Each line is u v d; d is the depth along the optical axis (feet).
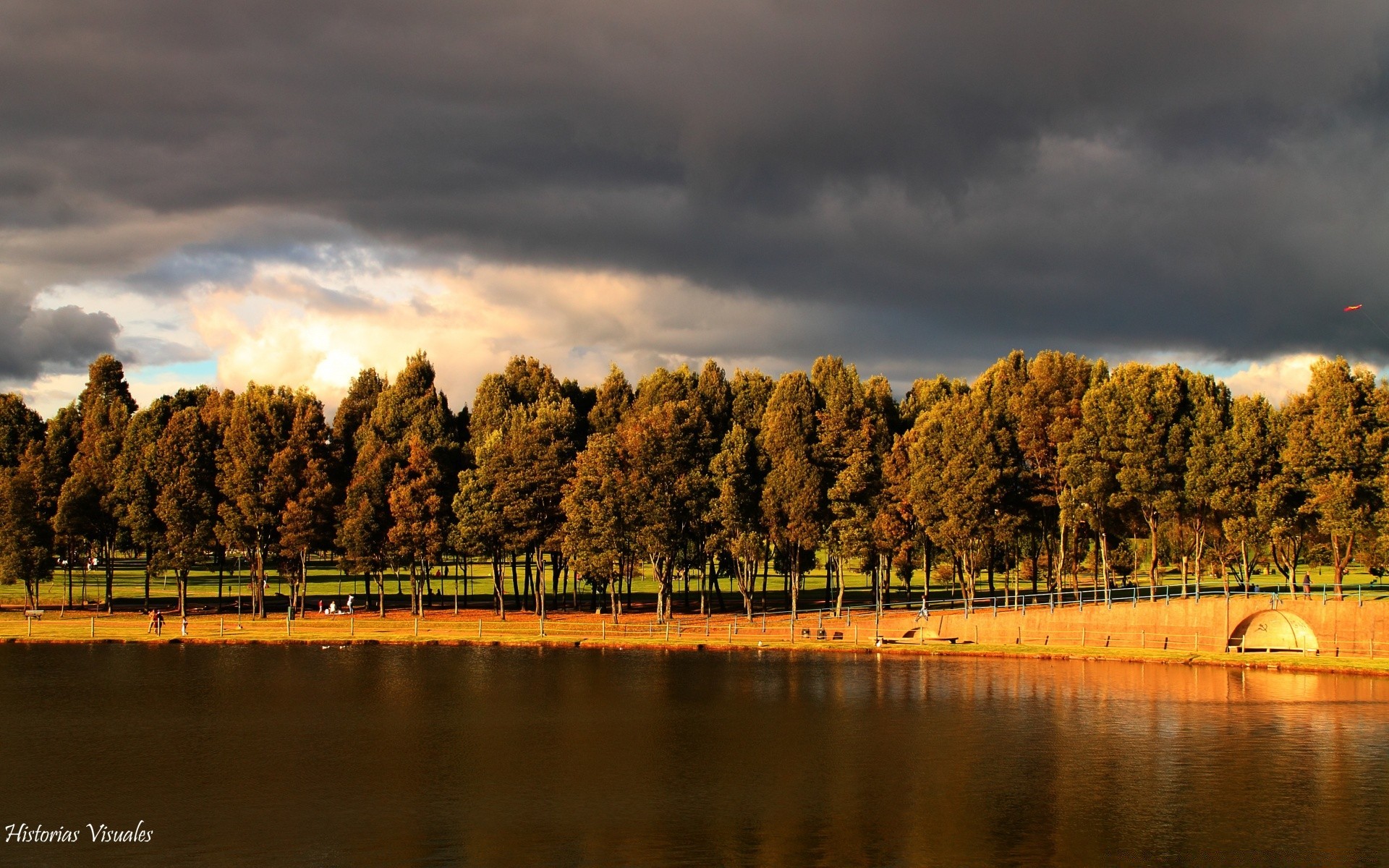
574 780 165.27
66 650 303.89
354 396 476.95
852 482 340.39
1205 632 289.74
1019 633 308.81
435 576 490.90
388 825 143.23
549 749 185.37
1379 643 270.87
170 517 378.53
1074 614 303.07
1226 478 300.20
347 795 156.56
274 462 382.01
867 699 230.89
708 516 353.51
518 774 168.76
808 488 346.33
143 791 157.99
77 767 170.40
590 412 424.87
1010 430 347.56
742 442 362.94
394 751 183.11
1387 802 152.76
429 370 455.22
